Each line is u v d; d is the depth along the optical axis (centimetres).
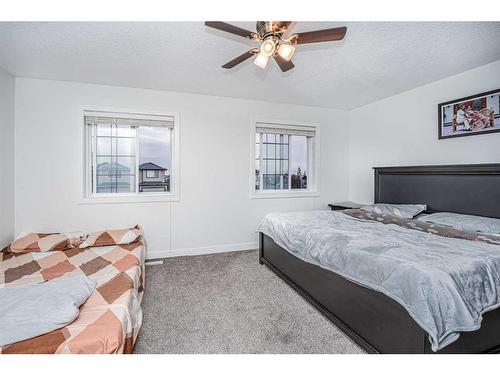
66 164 312
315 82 313
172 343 171
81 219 319
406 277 134
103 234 289
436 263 140
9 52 237
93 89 318
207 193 370
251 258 348
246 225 392
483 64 258
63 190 311
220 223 378
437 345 116
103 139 337
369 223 261
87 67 271
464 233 201
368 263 158
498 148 247
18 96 294
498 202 231
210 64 264
